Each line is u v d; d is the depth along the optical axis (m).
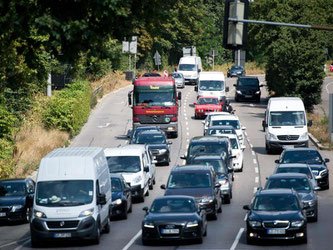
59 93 121.62
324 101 162.50
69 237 50.66
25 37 47.53
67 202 51.72
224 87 144.62
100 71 181.62
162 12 48.19
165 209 51.12
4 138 86.62
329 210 63.84
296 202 50.53
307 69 134.88
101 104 155.38
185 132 118.69
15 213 63.59
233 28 39.22
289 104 100.50
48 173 53.06
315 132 113.44
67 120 111.44
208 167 62.62
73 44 46.62
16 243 54.25
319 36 138.00
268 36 166.00
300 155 76.50
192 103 157.88
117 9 44.81
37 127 106.50
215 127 94.62
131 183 70.25
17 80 62.53
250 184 78.69
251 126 125.88
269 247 47.84
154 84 109.31
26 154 91.75
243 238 51.69
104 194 53.00
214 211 58.81
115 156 72.94
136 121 109.31
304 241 49.00
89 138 112.94
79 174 52.97
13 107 105.69
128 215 64.56
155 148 91.31
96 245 51.31
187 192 58.78
